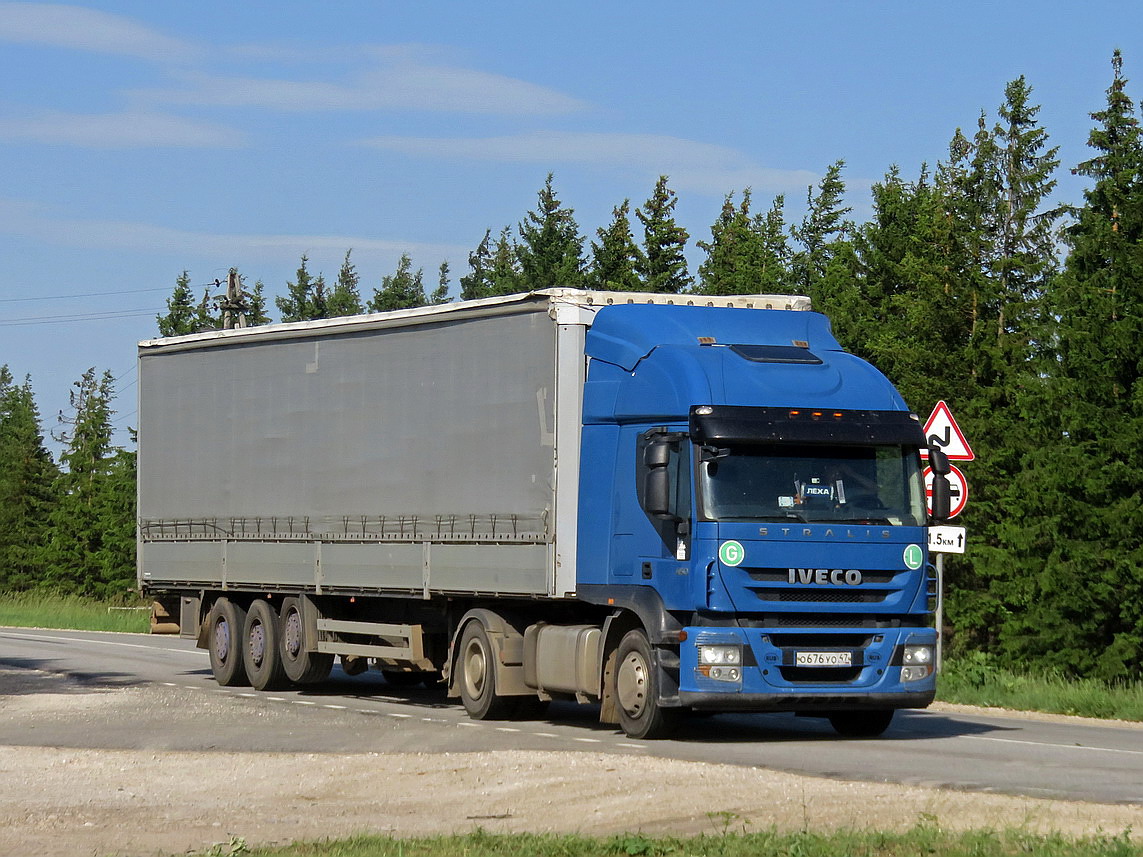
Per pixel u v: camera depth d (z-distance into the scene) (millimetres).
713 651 17812
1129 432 36781
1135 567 35875
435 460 22688
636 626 19250
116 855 11727
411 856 11250
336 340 25281
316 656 26531
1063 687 25250
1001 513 42156
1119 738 19266
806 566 18016
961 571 43406
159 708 23203
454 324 22406
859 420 18547
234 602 28234
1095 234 40906
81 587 92625
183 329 98938
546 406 20297
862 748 17875
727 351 18891
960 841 11125
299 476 26078
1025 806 12992
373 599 25234
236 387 27922
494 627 21500
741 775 14992
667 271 67188
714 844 11297
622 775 15070
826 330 20000
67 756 17500
